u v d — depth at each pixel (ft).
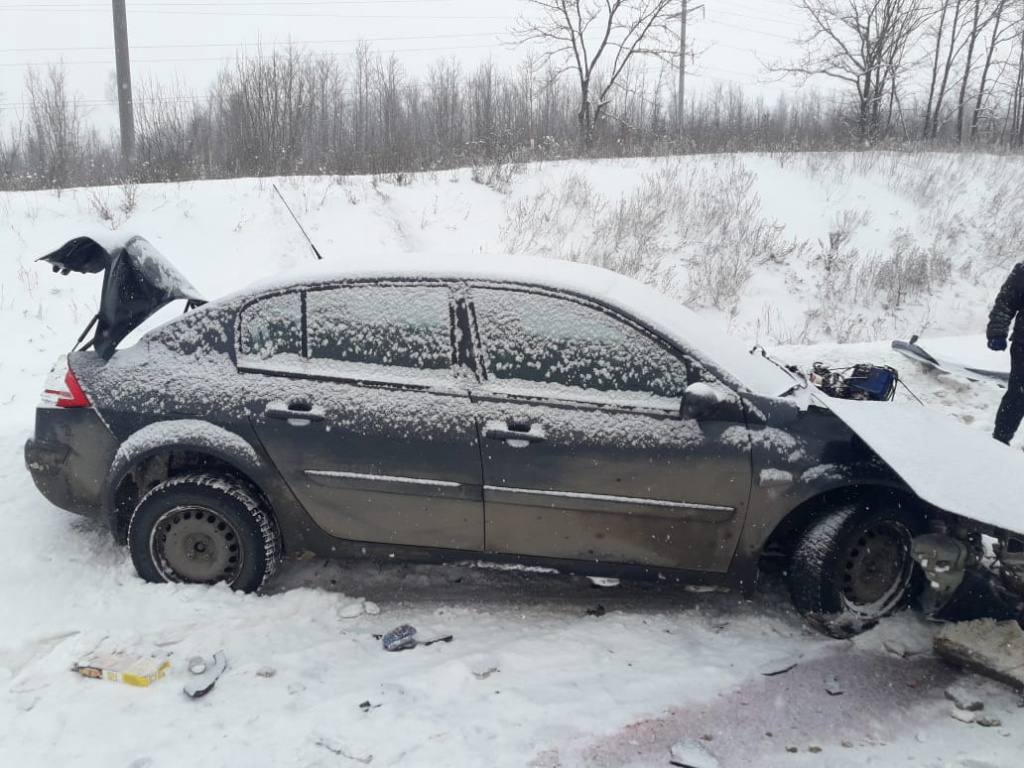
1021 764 9.82
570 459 12.46
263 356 13.55
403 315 13.24
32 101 77.82
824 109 100.07
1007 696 11.25
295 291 13.60
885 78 89.51
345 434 12.92
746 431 12.37
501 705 10.95
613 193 55.26
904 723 10.73
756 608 13.79
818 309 47.73
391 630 12.97
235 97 64.95
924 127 99.86
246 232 43.39
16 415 23.52
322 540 13.57
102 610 13.02
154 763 9.68
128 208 42.96
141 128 61.77
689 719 10.77
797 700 11.19
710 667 11.91
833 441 12.53
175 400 13.43
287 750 9.98
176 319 14.11
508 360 12.91
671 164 60.85
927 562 12.09
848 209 58.03
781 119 89.97
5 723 10.40
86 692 11.07
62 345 30.60
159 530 13.52
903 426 12.62
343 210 47.09
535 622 13.33
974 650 11.68
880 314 47.73
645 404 12.55
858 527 12.50
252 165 57.62
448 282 13.25
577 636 12.80
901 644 12.43
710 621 13.35
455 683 11.36
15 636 12.37
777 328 45.75
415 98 82.69
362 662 12.03
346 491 13.17
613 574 13.08
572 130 77.82
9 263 36.42
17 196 43.50
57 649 11.94
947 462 11.80
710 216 52.90
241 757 9.84
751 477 12.32
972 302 48.80
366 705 10.86
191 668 11.50
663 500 12.46
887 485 12.34
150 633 12.48
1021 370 19.25
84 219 41.75
